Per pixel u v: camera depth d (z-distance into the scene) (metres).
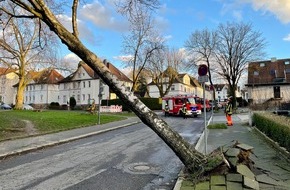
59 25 7.43
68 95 75.94
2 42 37.75
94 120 25.42
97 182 6.91
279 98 48.91
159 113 41.38
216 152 7.00
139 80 66.81
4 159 9.75
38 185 6.68
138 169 8.14
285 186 6.01
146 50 44.78
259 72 53.38
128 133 17.39
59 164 8.85
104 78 7.38
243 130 17.09
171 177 7.34
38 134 15.48
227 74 47.25
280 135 9.95
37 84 83.81
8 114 30.84
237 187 5.86
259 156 9.00
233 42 46.88
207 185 6.07
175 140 7.11
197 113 32.16
